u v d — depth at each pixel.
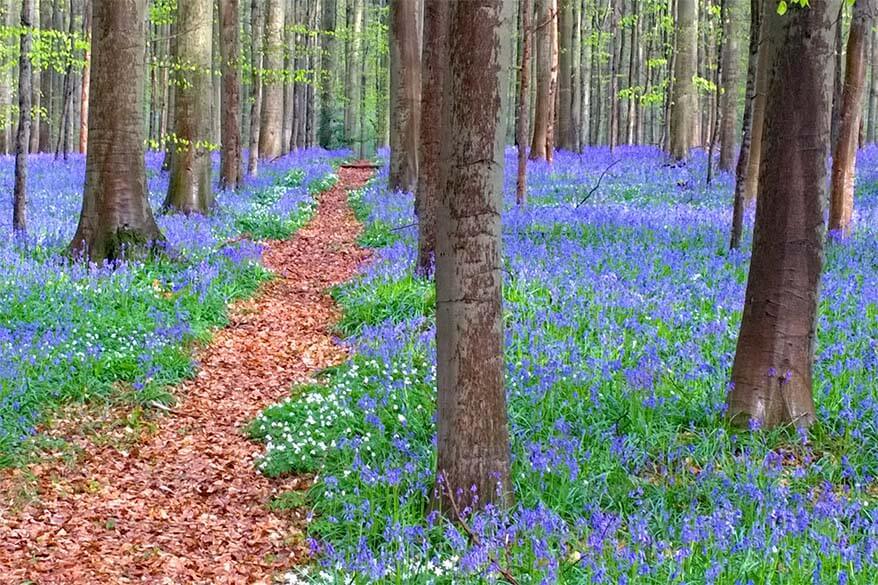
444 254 5.98
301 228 20.61
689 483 6.42
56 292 11.26
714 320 10.54
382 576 5.21
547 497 6.33
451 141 5.82
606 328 10.30
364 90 48.88
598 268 13.45
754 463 6.58
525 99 19.06
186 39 18.95
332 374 10.05
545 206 19.84
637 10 38.78
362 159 39.38
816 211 7.47
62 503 6.99
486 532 5.72
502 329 6.09
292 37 43.03
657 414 7.72
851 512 5.89
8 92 35.25
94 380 9.04
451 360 6.03
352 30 45.06
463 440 6.03
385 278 13.15
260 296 13.88
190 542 6.48
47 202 19.47
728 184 24.09
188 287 12.70
